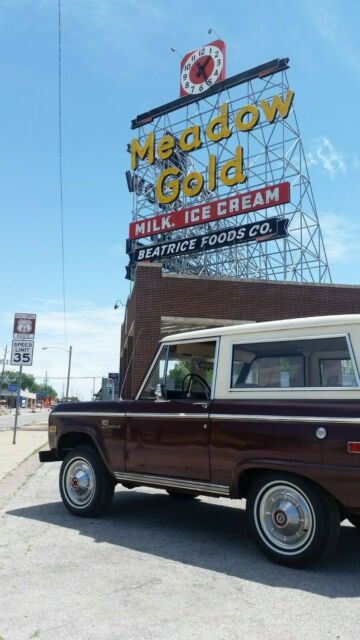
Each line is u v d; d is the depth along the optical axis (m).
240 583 4.70
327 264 28.00
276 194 27.62
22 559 5.27
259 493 5.36
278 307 22.39
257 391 5.59
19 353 16.56
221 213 29.38
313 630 3.80
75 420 7.21
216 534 6.30
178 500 8.23
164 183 32.81
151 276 22.20
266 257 29.22
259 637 3.68
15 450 14.60
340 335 5.18
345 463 4.79
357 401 4.88
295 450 5.10
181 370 6.38
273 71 29.31
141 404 6.50
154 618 3.96
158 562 5.25
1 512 7.27
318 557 4.97
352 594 4.46
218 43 32.19
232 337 5.98
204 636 3.68
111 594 4.41
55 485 9.33
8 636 3.65
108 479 6.96
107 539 6.03
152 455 6.29
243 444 5.46
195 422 5.90
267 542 5.27
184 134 32.41
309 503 5.03
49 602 4.22
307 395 5.23
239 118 30.22
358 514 4.86
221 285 22.45
